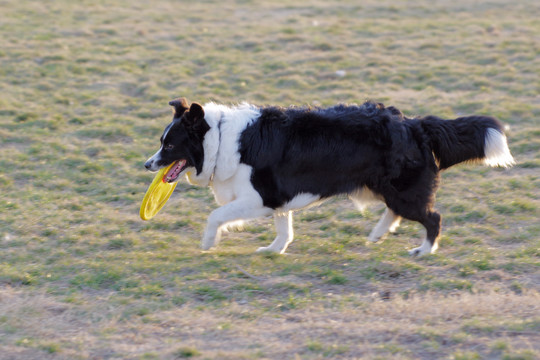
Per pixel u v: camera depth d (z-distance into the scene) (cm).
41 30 2170
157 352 637
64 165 1255
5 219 1019
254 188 880
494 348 627
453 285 795
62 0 2694
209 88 1688
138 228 1016
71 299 762
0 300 758
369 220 1054
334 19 2464
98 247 938
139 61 1909
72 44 2041
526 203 1072
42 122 1459
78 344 661
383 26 2331
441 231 1001
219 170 887
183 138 880
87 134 1404
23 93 1627
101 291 794
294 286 793
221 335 675
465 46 2047
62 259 888
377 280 822
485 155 897
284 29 2248
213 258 883
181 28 2288
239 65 1884
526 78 1755
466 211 1064
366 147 865
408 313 718
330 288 802
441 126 888
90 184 1184
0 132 1386
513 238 960
